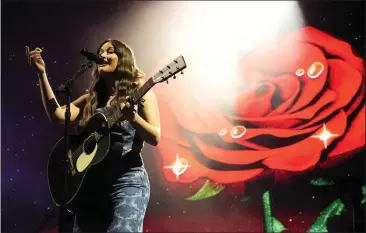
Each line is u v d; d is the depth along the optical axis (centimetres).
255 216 513
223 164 525
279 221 510
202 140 531
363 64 521
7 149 538
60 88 284
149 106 266
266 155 522
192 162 528
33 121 541
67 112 279
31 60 301
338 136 516
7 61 545
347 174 510
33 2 549
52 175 285
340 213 501
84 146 276
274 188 516
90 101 290
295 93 528
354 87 520
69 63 542
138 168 264
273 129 525
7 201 531
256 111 530
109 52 290
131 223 250
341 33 528
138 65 543
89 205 266
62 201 265
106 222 262
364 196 495
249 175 521
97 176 262
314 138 519
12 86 543
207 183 523
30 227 527
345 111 518
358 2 528
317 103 523
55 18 548
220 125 532
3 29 547
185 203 522
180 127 535
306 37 532
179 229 519
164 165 530
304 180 514
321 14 532
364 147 511
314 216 506
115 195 258
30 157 537
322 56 528
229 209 517
